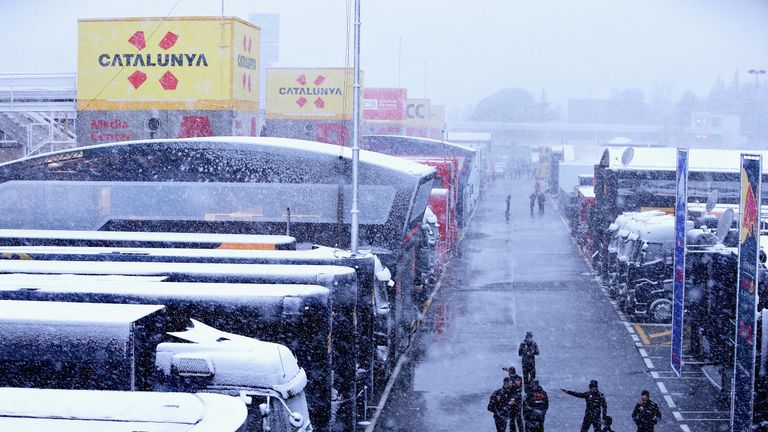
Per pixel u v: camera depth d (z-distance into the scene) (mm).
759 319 17125
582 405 20344
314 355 13695
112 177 24922
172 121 34156
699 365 23828
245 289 13766
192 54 33844
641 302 29828
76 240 19297
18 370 11312
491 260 44531
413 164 24891
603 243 38031
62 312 11578
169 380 11531
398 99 71562
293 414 11430
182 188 24469
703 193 36375
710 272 21922
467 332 28172
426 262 30375
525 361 21188
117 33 34156
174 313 13062
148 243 18969
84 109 34469
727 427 18844
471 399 20766
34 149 36375
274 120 48469
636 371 23422
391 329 22281
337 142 48188
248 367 11516
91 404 7672
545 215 68875
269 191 23953
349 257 17578
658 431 18625
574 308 32250
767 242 20203
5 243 19547
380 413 19578
